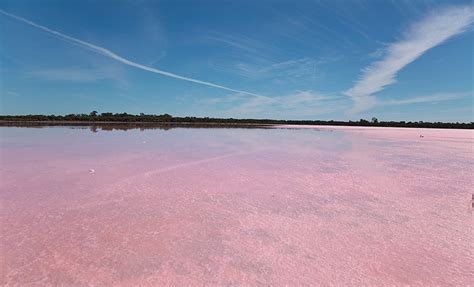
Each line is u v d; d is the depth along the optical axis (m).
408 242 5.40
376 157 14.30
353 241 5.43
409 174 10.44
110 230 5.72
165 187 8.59
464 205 7.23
